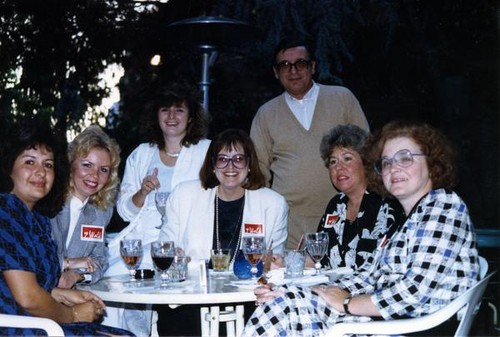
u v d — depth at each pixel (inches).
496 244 200.4
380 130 119.1
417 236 105.9
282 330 111.3
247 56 302.8
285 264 132.6
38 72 326.6
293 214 187.3
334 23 272.7
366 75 323.9
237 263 124.0
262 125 192.1
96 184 137.6
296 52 184.1
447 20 307.0
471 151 319.3
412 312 105.7
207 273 130.1
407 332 101.0
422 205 108.8
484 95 316.2
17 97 325.7
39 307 106.2
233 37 235.3
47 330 101.8
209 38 235.9
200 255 143.4
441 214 105.8
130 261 122.9
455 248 104.1
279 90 333.1
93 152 137.6
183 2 318.7
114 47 331.6
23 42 321.4
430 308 105.1
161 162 179.3
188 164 176.6
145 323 167.6
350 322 106.4
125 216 173.2
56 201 118.7
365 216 136.9
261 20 276.8
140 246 123.6
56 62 327.6
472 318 103.3
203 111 179.9
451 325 107.3
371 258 127.0
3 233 105.0
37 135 114.1
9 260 104.0
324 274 130.0
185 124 176.2
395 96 328.2
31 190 112.0
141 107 335.9
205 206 144.9
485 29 306.7
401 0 300.0
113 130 340.5
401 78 323.6
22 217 108.2
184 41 240.8
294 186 185.9
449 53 313.3
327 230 142.9
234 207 145.4
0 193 109.7
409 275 104.5
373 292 112.5
